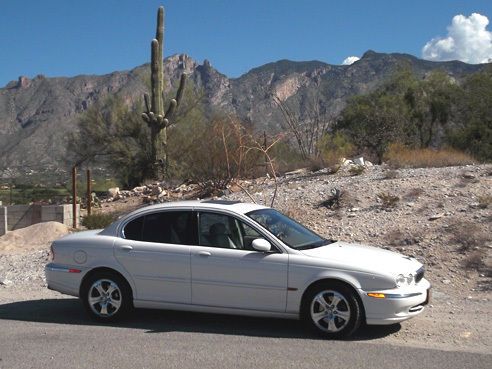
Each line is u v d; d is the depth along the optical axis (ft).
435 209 45.96
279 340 25.85
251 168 70.90
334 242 29.48
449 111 121.08
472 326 27.86
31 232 58.75
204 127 93.81
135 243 28.73
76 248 29.48
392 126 79.82
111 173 107.34
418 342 25.63
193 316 30.19
